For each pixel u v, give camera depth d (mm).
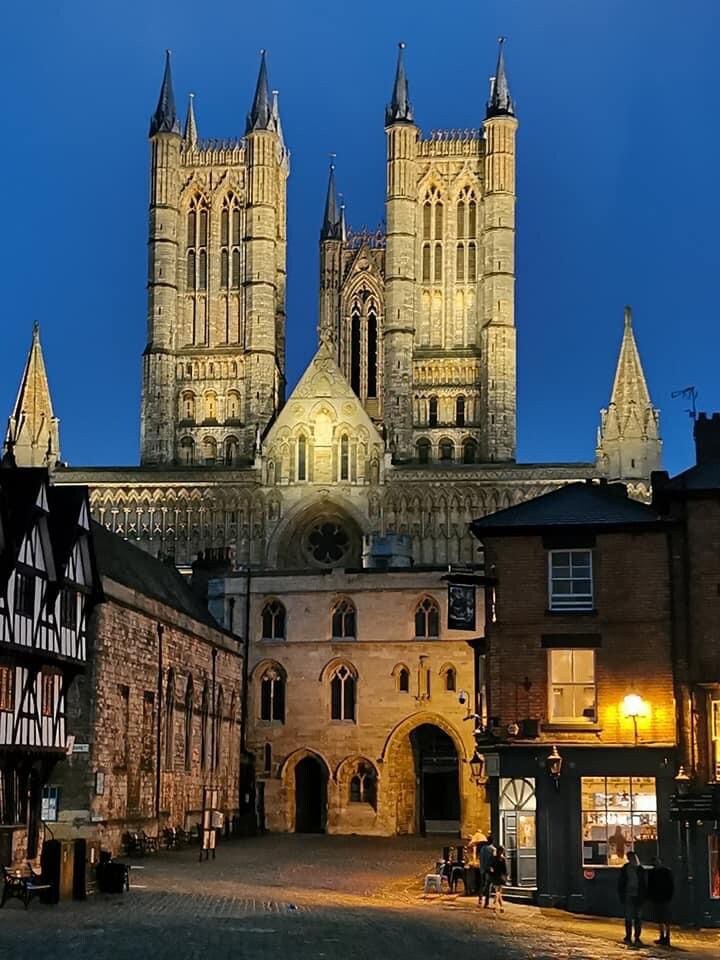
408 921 37469
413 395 160750
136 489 140000
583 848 45625
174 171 165000
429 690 83500
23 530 49562
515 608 48406
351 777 84125
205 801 60125
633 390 140250
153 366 161750
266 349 161000
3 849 41125
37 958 27609
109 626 58156
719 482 48156
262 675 85812
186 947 29812
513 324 158000
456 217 164125
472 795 81750
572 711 47469
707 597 47219
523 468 137625
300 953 29578
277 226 166875
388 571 85000
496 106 161000
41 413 148750
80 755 55594
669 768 45688
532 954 32094
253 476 139625
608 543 48250
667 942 36719
